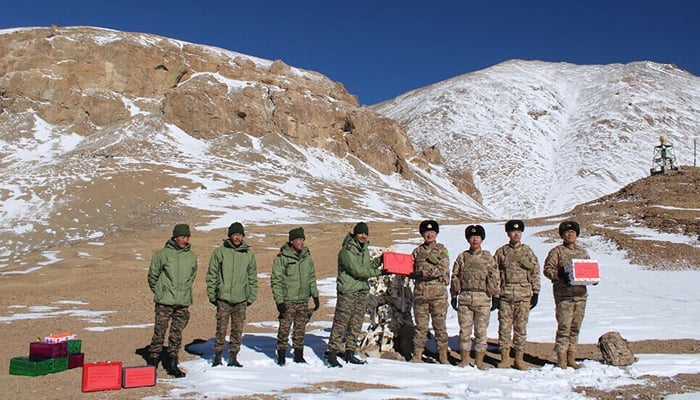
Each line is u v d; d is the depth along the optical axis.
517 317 8.49
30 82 74.44
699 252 23.81
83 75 78.56
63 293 19.25
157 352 8.03
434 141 129.00
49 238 41.84
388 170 87.50
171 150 69.56
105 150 65.44
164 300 7.89
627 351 8.28
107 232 42.31
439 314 8.87
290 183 67.19
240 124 81.38
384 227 39.31
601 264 23.78
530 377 7.72
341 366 8.35
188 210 48.84
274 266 8.48
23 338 10.74
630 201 39.25
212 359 8.70
